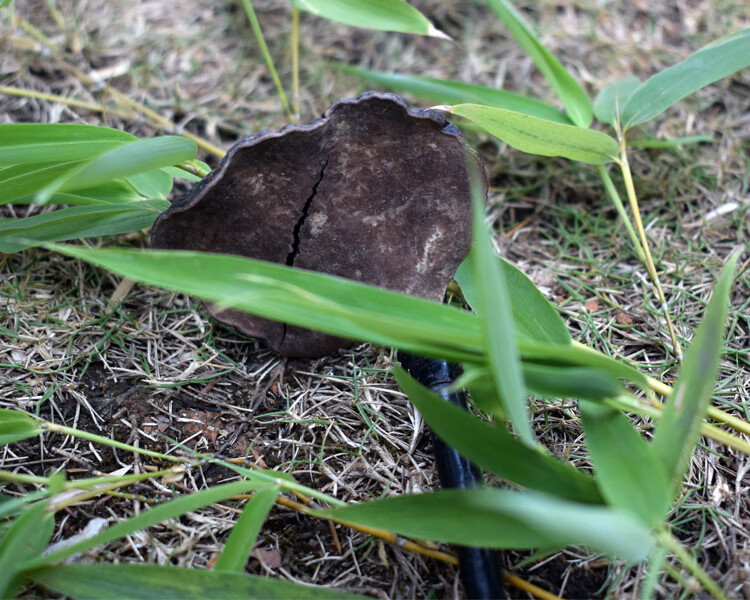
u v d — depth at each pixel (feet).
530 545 1.60
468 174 1.83
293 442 1.84
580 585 1.71
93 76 2.31
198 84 2.41
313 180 1.81
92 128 1.83
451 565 1.72
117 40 2.47
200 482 1.80
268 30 2.61
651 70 2.47
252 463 1.82
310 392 1.89
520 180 2.21
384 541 1.74
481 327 1.64
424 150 1.81
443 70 2.50
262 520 1.67
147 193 1.96
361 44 2.59
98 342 1.93
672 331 1.88
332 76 2.47
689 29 2.62
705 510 1.75
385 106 1.76
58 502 1.71
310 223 1.84
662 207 2.14
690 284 2.02
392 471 1.81
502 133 1.89
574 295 1.99
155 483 1.79
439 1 2.66
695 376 1.63
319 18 2.64
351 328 1.64
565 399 1.86
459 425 1.66
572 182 2.17
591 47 2.56
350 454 1.82
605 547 1.60
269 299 1.62
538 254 2.09
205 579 1.62
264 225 1.83
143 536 1.74
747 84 2.41
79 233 1.89
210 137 2.25
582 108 2.02
